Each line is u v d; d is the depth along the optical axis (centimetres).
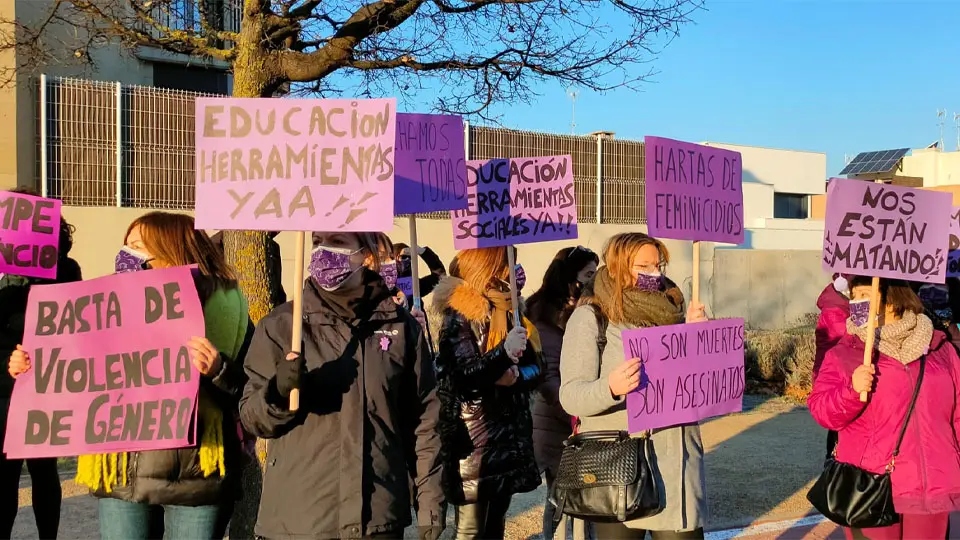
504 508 437
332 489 295
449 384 412
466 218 525
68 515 582
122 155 1497
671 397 358
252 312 478
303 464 296
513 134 1973
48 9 645
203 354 320
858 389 368
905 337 385
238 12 682
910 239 402
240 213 316
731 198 425
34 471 453
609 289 367
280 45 527
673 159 390
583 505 351
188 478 332
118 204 1493
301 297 295
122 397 332
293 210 313
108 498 335
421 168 460
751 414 1034
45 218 409
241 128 320
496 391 415
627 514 342
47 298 340
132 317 336
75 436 329
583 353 360
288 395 283
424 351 329
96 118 1473
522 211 535
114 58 1647
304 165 315
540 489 691
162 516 352
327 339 305
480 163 528
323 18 544
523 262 2056
